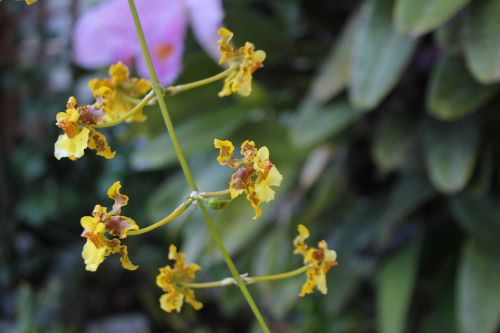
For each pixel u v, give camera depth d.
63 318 1.33
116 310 1.41
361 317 1.05
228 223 0.89
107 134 1.36
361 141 0.94
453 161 0.76
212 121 0.90
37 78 1.37
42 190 1.43
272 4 1.05
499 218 0.82
